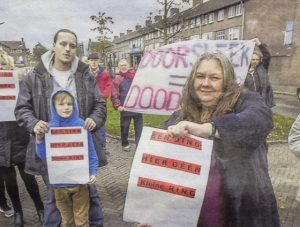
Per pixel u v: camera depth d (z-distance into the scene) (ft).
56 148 9.06
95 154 9.53
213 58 5.25
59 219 10.32
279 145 27.14
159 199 4.89
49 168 9.12
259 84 15.38
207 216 5.03
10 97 10.70
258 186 5.03
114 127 32.94
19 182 16.53
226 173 4.92
